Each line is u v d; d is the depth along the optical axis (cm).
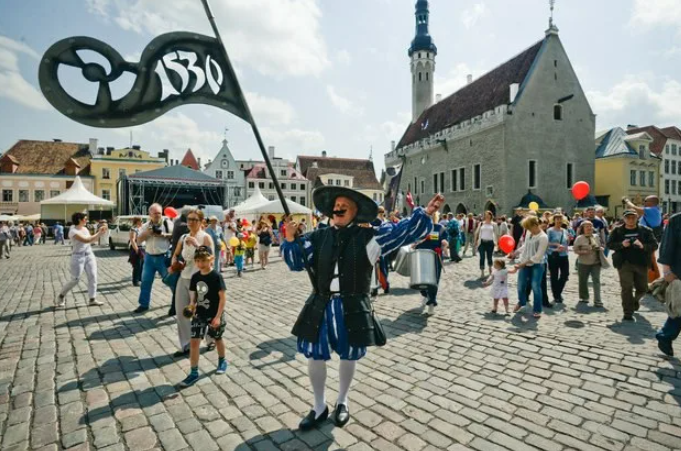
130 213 2761
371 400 316
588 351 419
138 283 880
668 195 4191
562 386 336
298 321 265
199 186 3020
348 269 254
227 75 254
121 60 234
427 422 281
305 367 390
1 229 1636
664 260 392
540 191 2897
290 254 272
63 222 3772
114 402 316
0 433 271
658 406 297
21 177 4547
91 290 676
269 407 307
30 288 858
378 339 256
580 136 3050
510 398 316
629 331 495
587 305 652
